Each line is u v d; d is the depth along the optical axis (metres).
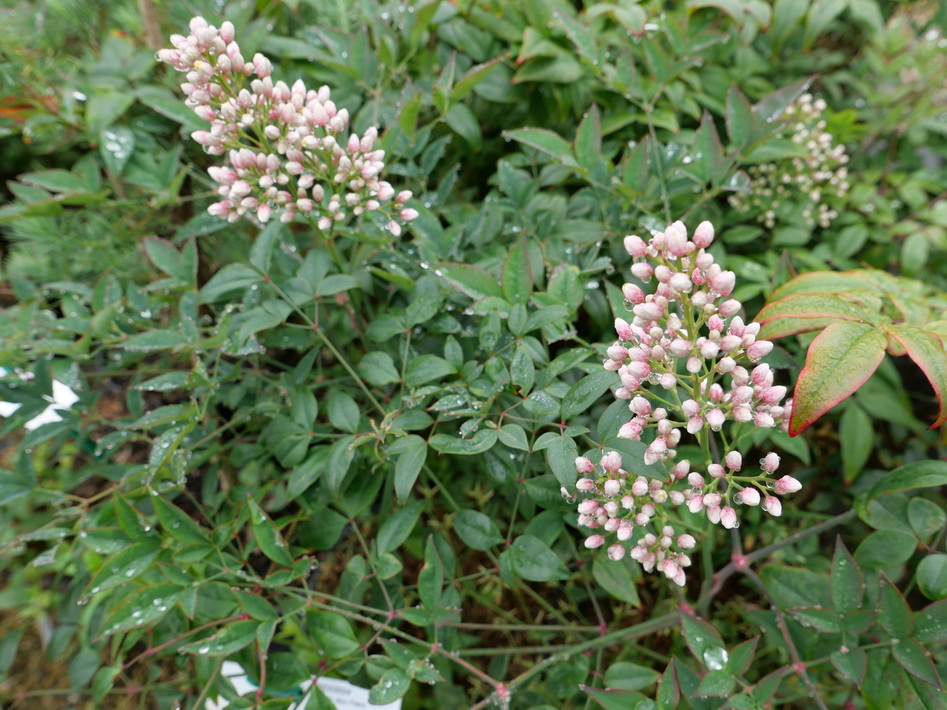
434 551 0.32
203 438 0.36
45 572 0.45
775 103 0.36
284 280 0.35
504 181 0.38
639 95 0.39
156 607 0.29
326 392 0.42
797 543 0.41
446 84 0.40
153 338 0.33
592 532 0.33
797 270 0.44
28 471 0.35
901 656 0.28
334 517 0.36
